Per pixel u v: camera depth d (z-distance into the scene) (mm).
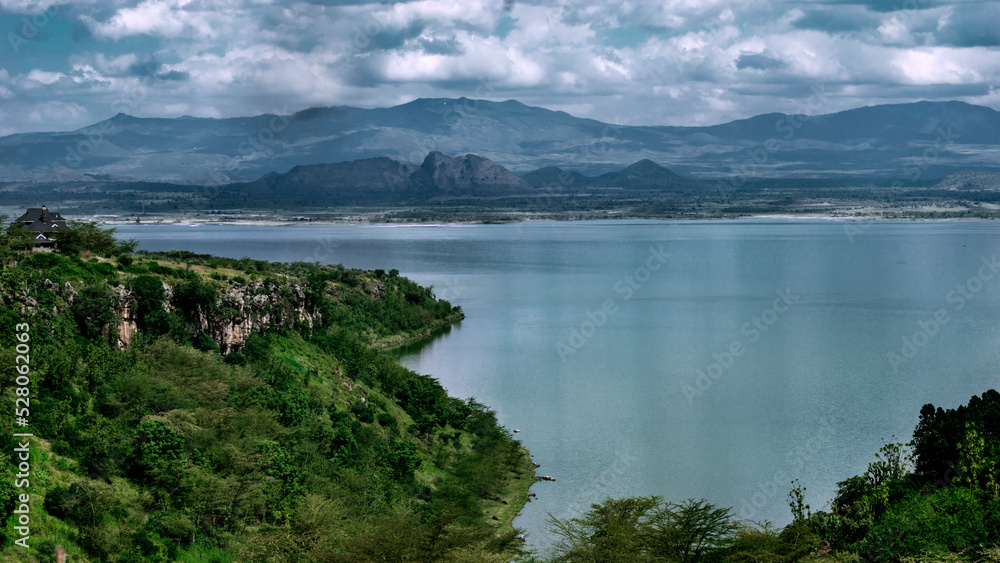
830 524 104312
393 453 130125
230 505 101875
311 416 134500
